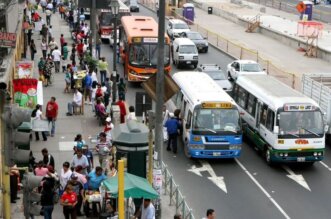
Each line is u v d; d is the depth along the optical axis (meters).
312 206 27.02
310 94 38.19
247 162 32.94
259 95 34.12
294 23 87.75
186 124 33.31
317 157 31.50
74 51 51.31
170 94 21.31
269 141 32.03
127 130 20.48
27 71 37.91
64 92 44.91
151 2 110.06
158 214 22.09
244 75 39.69
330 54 62.94
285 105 31.05
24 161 12.95
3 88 13.37
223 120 32.12
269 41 75.81
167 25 79.81
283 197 28.00
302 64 61.16
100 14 68.75
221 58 64.56
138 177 19.27
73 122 37.72
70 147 32.53
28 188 14.77
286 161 31.41
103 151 28.05
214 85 35.44
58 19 83.31
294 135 31.06
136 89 48.50
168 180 27.22
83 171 25.28
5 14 33.62
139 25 52.06
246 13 100.25
